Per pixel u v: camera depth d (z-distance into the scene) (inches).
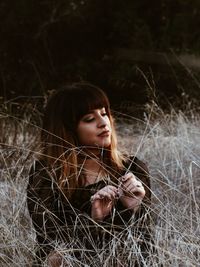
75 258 112.3
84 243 114.7
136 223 117.2
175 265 112.8
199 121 204.7
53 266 112.8
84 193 116.9
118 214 114.0
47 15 366.3
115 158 119.4
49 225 115.6
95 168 119.3
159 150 175.6
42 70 356.8
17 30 365.4
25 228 132.6
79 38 369.7
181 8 362.9
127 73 328.8
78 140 119.3
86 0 369.1
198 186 148.3
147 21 368.5
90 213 116.3
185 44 344.2
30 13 366.3
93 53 369.4
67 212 117.9
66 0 367.2
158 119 204.4
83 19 369.7
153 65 335.0
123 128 230.2
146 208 118.0
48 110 120.8
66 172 117.2
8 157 167.6
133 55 346.3
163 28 357.4
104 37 370.9
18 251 120.0
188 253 118.2
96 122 117.9
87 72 353.7
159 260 112.1
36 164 122.1
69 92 119.4
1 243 124.3
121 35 365.7
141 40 352.5
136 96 313.9
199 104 266.7
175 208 135.0
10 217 131.4
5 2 366.9
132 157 124.0
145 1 369.4
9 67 358.3
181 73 314.5
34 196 117.5
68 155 118.6
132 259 112.6
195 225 134.5
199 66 318.3
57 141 119.2
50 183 118.6
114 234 114.1
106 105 119.2
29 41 364.5
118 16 367.2
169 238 126.2
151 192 121.1
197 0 357.7
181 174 158.2
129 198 114.9
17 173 155.1
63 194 115.1
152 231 122.1
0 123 193.6
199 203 144.9
